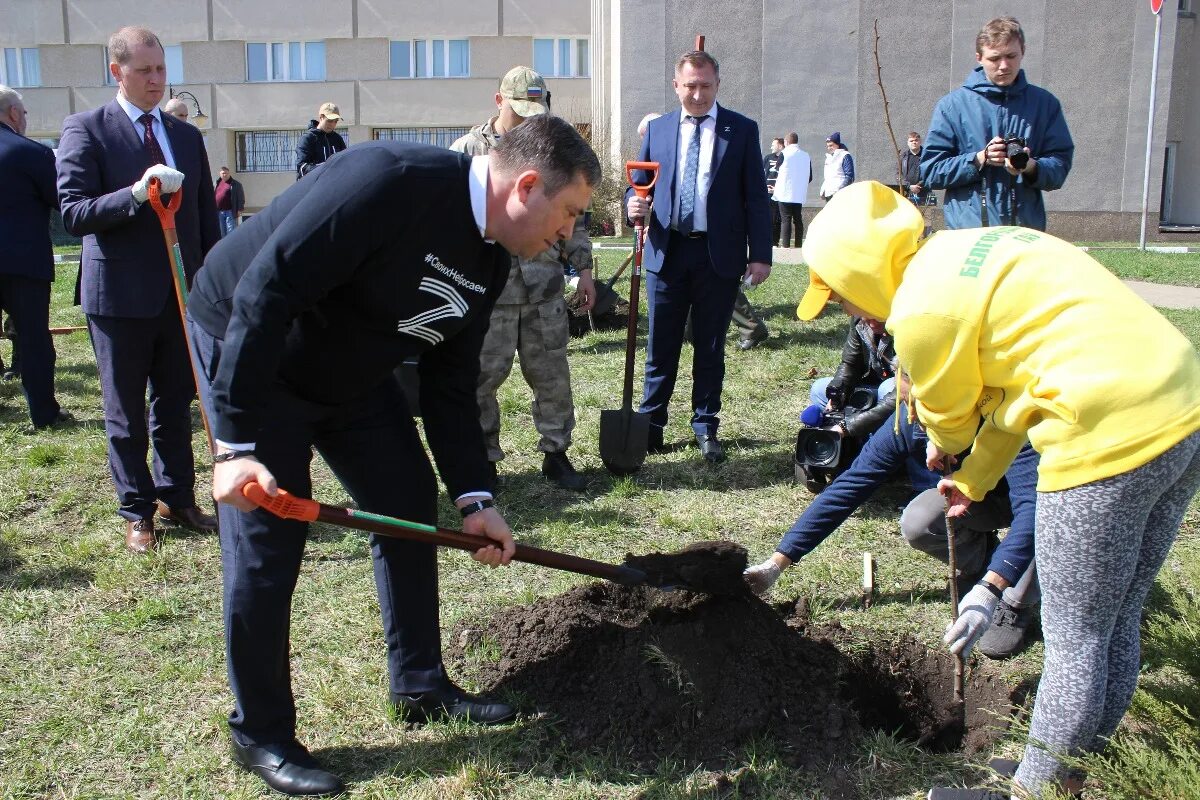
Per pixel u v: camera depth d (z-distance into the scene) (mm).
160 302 4258
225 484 2328
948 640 2973
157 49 4281
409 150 2389
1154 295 10633
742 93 21562
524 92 4645
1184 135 25578
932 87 21125
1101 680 2309
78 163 4164
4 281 6016
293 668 3365
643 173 5430
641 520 4699
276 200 2547
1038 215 4793
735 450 5676
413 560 2951
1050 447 2227
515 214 2408
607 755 2885
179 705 3156
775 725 2949
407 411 2891
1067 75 20969
